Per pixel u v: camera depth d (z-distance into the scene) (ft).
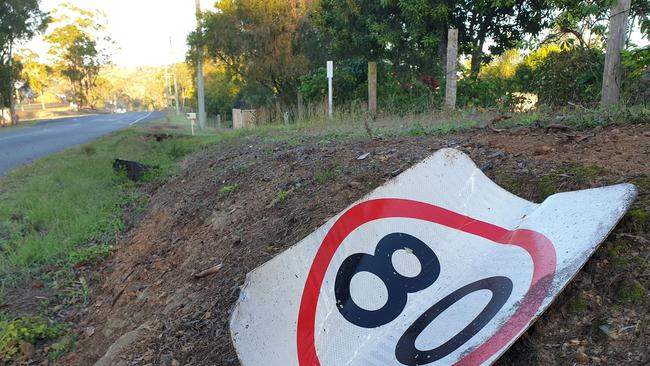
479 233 8.44
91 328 14.08
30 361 12.80
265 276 8.32
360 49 42.63
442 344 6.60
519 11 35.86
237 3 54.75
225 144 35.91
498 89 32.04
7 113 116.37
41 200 24.22
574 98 23.36
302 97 48.55
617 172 9.25
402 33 38.60
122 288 15.81
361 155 16.08
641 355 5.71
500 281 7.20
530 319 6.15
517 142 13.35
